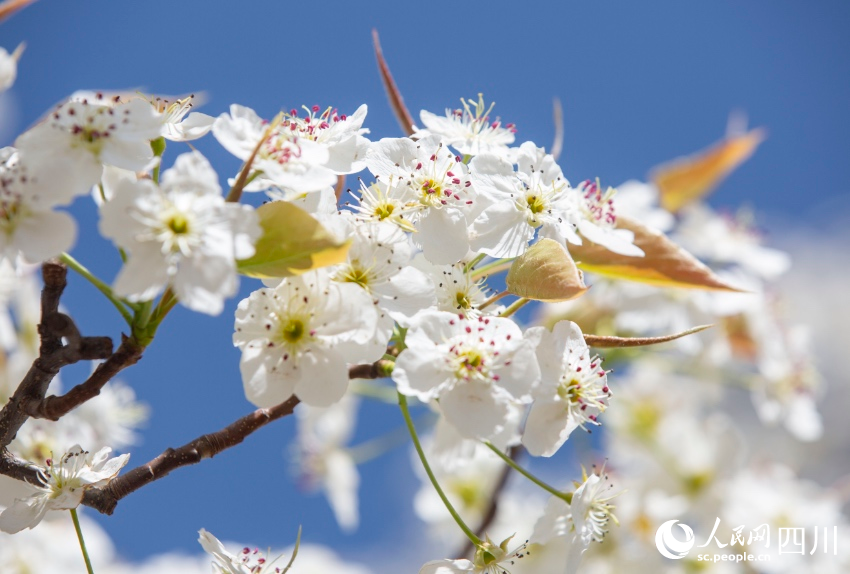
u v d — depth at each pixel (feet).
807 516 3.15
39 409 2.03
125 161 2.04
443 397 2.07
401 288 2.10
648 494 3.14
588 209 2.27
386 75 2.30
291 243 2.01
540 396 2.12
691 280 2.26
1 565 2.59
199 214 1.98
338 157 2.14
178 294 1.96
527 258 2.11
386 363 2.14
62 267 2.01
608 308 2.93
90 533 3.06
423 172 2.15
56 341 2.02
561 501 2.19
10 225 2.00
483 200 2.16
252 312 2.08
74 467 2.12
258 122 2.08
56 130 2.04
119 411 2.66
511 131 2.26
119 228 1.98
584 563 3.02
